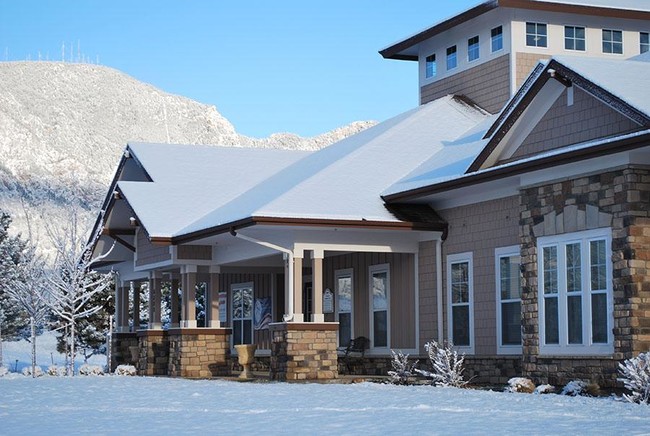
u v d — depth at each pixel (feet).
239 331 113.19
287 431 39.45
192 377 91.50
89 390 69.46
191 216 94.38
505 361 71.97
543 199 63.52
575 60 61.77
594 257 59.41
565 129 62.90
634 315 56.24
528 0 88.99
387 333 85.35
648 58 73.72
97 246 113.09
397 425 41.01
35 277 114.93
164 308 179.93
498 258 73.00
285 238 78.69
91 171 576.61
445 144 88.48
